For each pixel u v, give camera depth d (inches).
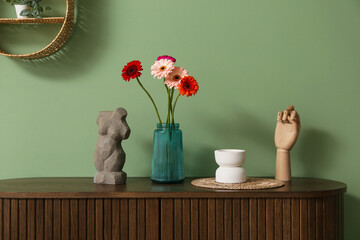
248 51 68.2
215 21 68.2
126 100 67.8
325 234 52.6
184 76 57.6
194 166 68.2
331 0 68.2
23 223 51.1
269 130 68.1
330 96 68.2
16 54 67.4
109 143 58.8
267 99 68.2
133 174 67.9
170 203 51.5
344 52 68.2
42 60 67.4
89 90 67.7
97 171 61.8
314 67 68.2
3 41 67.4
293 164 67.9
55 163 67.6
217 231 51.4
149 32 68.0
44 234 51.3
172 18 68.1
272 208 51.5
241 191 51.4
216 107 68.2
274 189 53.1
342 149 68.1
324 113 68.2
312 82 68.2
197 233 51.4
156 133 60.4
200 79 68.1
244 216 51.5
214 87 68.2
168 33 68.1
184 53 68.0
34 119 67.4
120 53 67.8
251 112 68.2
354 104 68.1
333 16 68.2
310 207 51.8
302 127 68.0
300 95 68.2
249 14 68.2
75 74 67.6
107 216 51.5
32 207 51.2
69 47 67.5
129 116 67.9
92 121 67.8
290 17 67.7
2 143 67.2
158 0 68.1
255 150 68.2
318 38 68.2
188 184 58.0
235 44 67.7
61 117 67.6
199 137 68.2
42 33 67.4
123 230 51.6
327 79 68.2
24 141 67.4
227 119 68.2
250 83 68.2
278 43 68.3
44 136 67.5
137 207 51.6
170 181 58.6
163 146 59.4
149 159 67.9
